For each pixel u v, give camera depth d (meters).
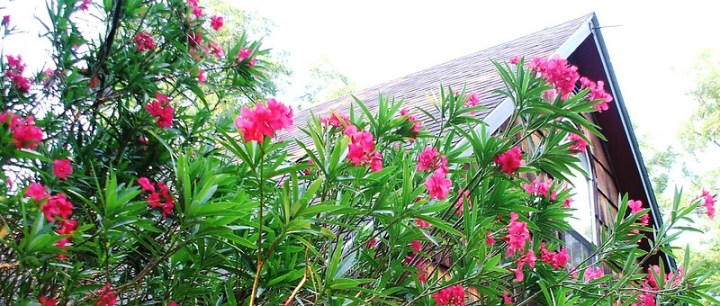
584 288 3.09
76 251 1.84
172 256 1.83
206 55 2.61
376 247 2.54
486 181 2.69
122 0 2.36
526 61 5.39
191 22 2.60
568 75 2.47
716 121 17.11
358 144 1.64
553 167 2.61
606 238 3.70
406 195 1.87
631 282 3.35
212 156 1.95
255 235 1.86
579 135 2.55
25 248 1.46
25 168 1.95
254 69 2.71
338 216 2.04
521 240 2.29
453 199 2.75
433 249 2.71
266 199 2.17
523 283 3.09
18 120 1.58
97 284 1.72
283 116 1.38
